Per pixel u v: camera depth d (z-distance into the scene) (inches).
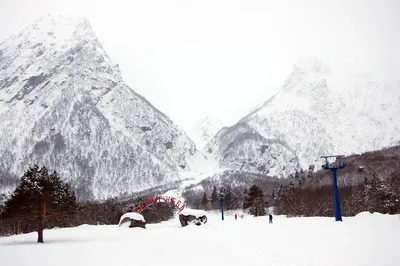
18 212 2064.5
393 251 1111.0
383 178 6151.6
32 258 1312.7
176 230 2896.2
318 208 4424.2
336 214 2396.7
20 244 1937.7
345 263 966.4
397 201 3750.0
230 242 1644.9
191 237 2079.2
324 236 1576.0
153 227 3516.2
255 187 5157.5
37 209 2063.2
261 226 2554.1
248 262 1067.9
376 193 4020.7
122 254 1369.3
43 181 2117.4
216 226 3139.8
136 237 2249.0
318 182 7032.5
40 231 2068.2
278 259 1079.6
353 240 1385.3
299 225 2322.8
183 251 1403.8
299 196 5191.9
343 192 5064.0
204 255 1259.8
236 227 2728.8
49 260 1254.3
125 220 3341.5
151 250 1471.5
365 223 2055.9
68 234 2667.3
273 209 5999.0
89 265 1127.6
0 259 1293.1
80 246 1723.7
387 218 2188.7
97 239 2151.8
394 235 1481.3
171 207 6190.9
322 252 1150.3
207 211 6929.1
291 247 1306.6
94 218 4926.2
